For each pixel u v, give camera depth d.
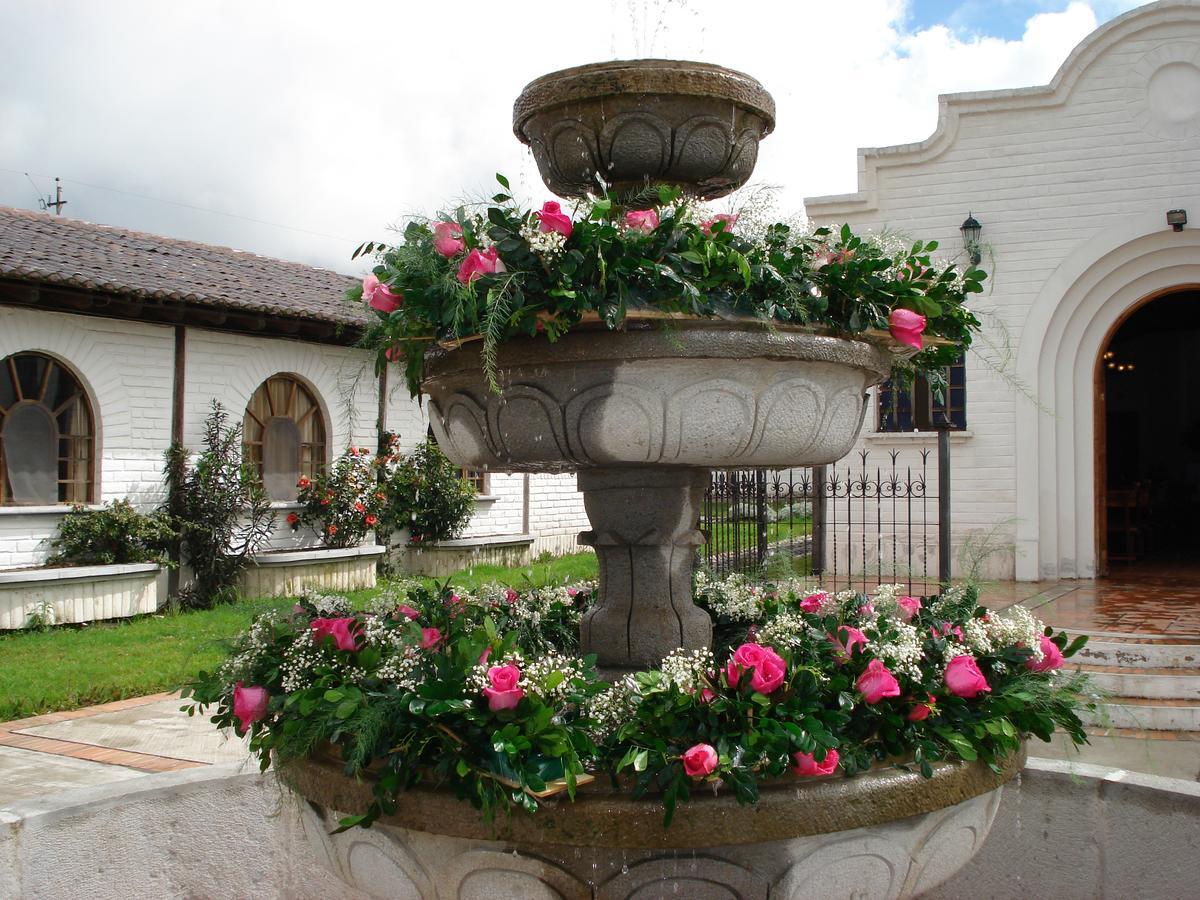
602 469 3.19
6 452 10.90
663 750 2.48
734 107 3.19
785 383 2.86
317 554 12.99
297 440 14.05
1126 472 19.92
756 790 2.44
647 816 2.45
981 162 12.22
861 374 3.14
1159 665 7.23
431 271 2.81
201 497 12.15
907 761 2.71
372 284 2.99
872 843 2.62
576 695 2.62
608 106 3.13
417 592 3.94
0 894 3.26
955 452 12.35
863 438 12.55
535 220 2.74
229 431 12.62
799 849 2.54
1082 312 12.16
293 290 14.19
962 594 3.53
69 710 7.43
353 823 2.62
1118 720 6.63
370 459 14.58
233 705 3.06
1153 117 11.70
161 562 11.49
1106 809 3.53
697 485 3.32
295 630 3.22
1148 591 10.90
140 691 7.94
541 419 2.88
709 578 4.31
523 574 4.78
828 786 2.55
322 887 3.94
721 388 2.78
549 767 2.44
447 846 2.58
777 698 2.66
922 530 12.32
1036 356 12.08
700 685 2.62
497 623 3.92
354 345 3.38
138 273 11.83
